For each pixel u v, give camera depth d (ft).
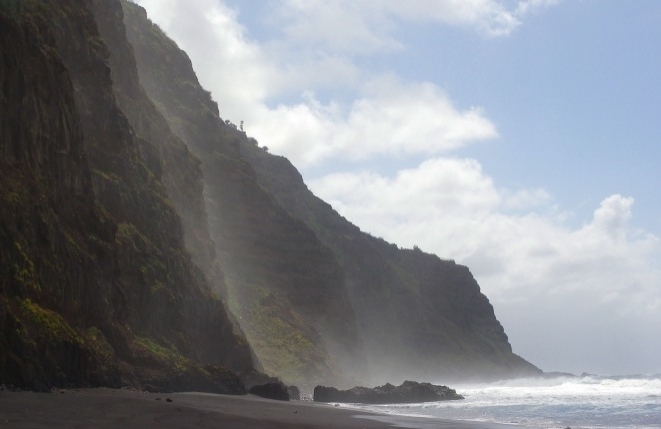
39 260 143.64
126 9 472.03
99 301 171.32
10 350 123.85
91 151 214.69
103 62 228.02
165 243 240.12
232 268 465.47
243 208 506.48
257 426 107.55
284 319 443.73
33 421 89.35
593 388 349.82
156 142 307.78
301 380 391.65
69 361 140.67
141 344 194.70
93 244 175.63
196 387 196.44
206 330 254.06
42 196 151.64
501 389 431.84
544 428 129.59
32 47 160.86
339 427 116.57
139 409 113.60
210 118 513.45
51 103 164.96
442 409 201.36
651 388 327.47
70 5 221.46
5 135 147.02
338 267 554.46
